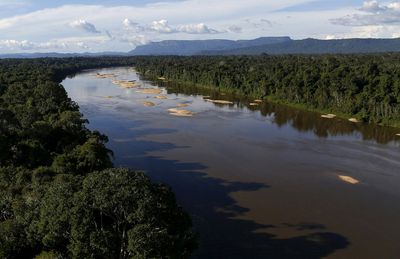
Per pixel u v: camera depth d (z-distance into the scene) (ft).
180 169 281.95
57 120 287.69
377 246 187.93
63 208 127.03
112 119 447.42
